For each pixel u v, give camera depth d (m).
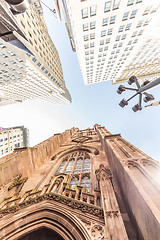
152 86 4.99
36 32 30.22
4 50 23.02
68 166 14.57
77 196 6.95
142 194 4.22
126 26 18.42
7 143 51.00
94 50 24.41
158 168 5.52
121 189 7.01
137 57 33.09
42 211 6.45
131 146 8.56
